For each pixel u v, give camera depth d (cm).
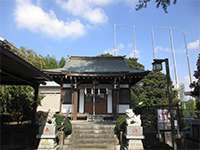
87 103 2145
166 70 1059
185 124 1560
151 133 1322
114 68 2284
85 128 1464
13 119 1764
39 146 1099
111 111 2127
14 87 1742
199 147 1209
